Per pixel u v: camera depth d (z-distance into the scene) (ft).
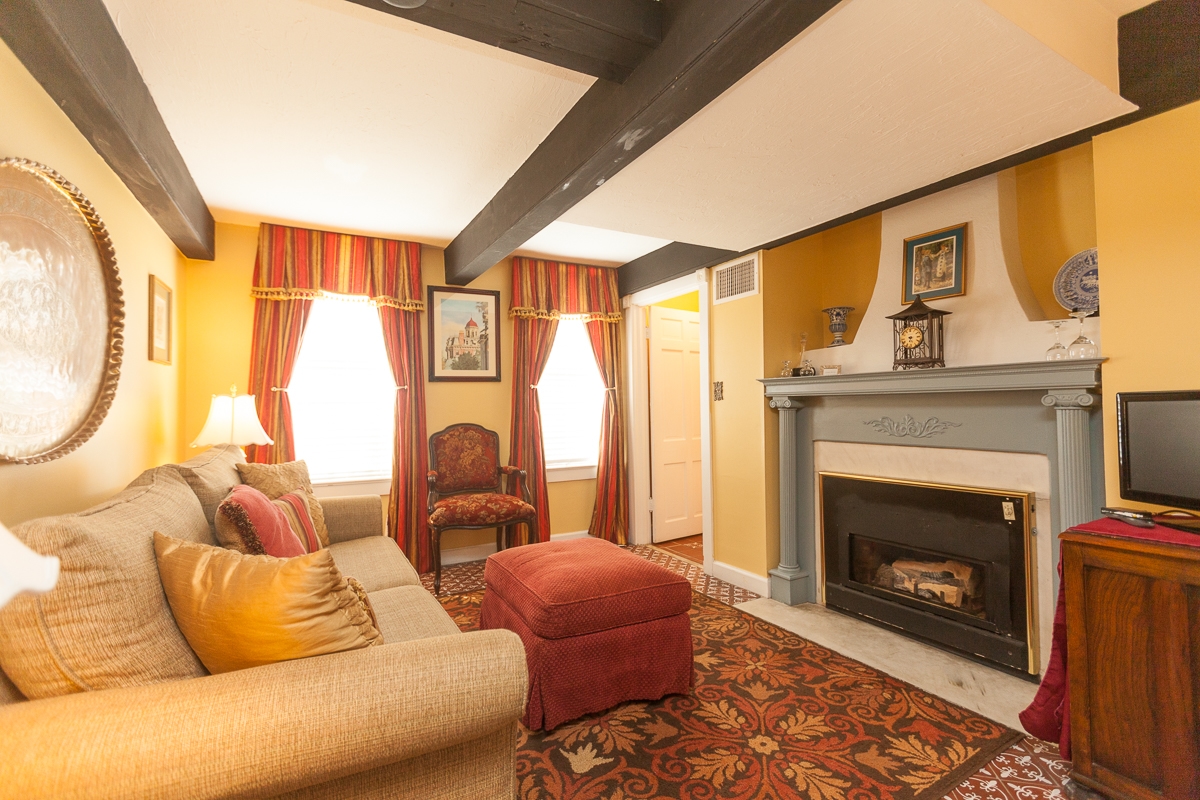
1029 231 8.27
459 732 3.51
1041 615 7.31
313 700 3.15
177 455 10.23
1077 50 4.93
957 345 8.30
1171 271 5.65
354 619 3.81
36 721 2.76
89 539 3.30
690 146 6.31
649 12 4.92
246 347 11.39
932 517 8.48
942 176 7.20
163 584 3.80
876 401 9.37
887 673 7.65
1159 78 5.56
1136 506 6.05
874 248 10.73
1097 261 6.44
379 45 5.62
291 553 5.73
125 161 6.35
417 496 12.69
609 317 15.30
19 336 4.65
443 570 12.83
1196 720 4.49
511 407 14.19
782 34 4.20
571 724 6.51
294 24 5.29
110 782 2.72
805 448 10.71
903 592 8.99
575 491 15.20
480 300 13.84
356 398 12.55
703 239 10.28
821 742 6.07
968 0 3.93
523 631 6.77
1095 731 5.08
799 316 11.34
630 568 7.28
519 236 9.39
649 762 5.76
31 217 4.83
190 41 5.53
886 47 4.49
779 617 9.77
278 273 11.36
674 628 7.08
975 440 7.98
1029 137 6.13
